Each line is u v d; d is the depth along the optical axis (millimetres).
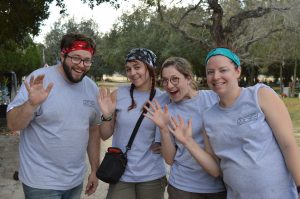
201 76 44406
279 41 30438
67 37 3137
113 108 3613
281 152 2662
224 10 26672
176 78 3328
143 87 3674
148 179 3615
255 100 2680
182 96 3375
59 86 3150
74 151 3203
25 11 12289
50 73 3172
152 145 3621
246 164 2658
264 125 2650
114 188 3650
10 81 23125
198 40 25812
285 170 2645
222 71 2754
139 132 3588
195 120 3312
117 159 3537
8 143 10453
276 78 58594
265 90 2717
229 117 2771
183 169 3312
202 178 3260
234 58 2785
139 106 3625
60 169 3150
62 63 3176
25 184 3137
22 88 3098
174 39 36969
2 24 12516
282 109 2648
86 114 3316
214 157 3043
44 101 3037
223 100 2816
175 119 3266
